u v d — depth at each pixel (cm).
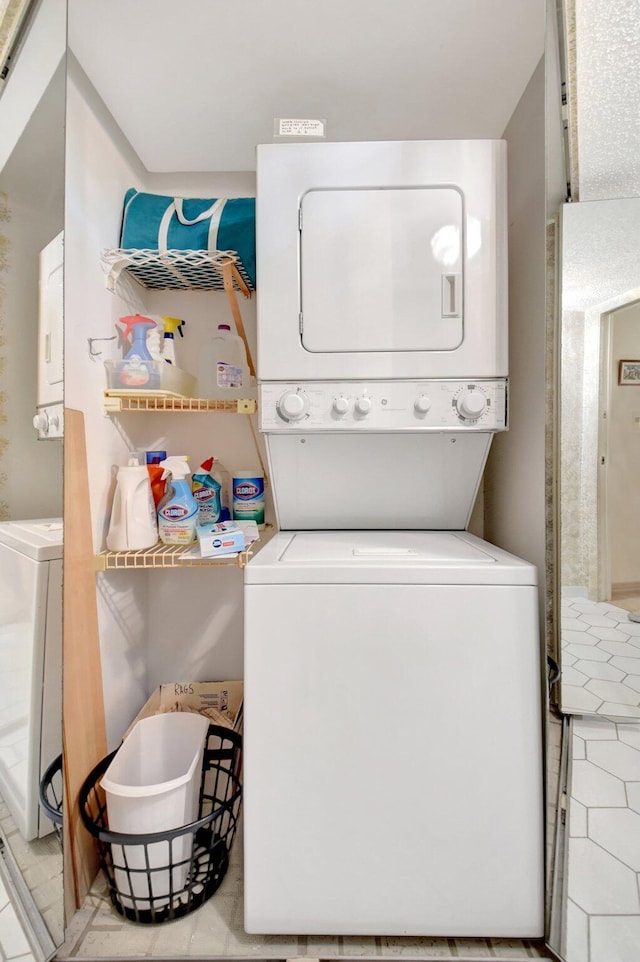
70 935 138
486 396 151
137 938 136
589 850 135
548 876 129
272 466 178
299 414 150
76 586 158
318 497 186
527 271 160
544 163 147
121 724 197
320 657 128
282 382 153
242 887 153
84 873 151
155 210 191
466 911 128
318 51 158
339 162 149
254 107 182
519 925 128
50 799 147
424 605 128
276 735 128
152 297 223
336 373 151
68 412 155
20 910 142
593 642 145
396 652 127
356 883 128
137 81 169
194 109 183
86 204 166
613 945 130
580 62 142
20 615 154
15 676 155
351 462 178
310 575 128
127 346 190
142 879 141
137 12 143
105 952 133
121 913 144
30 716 150
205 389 212
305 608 128
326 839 128
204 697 224
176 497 188
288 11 144
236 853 168
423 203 149
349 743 127
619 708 143
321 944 133
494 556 141
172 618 231
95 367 173
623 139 146
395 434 172
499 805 127
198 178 221
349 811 128
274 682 128
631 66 142
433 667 127
